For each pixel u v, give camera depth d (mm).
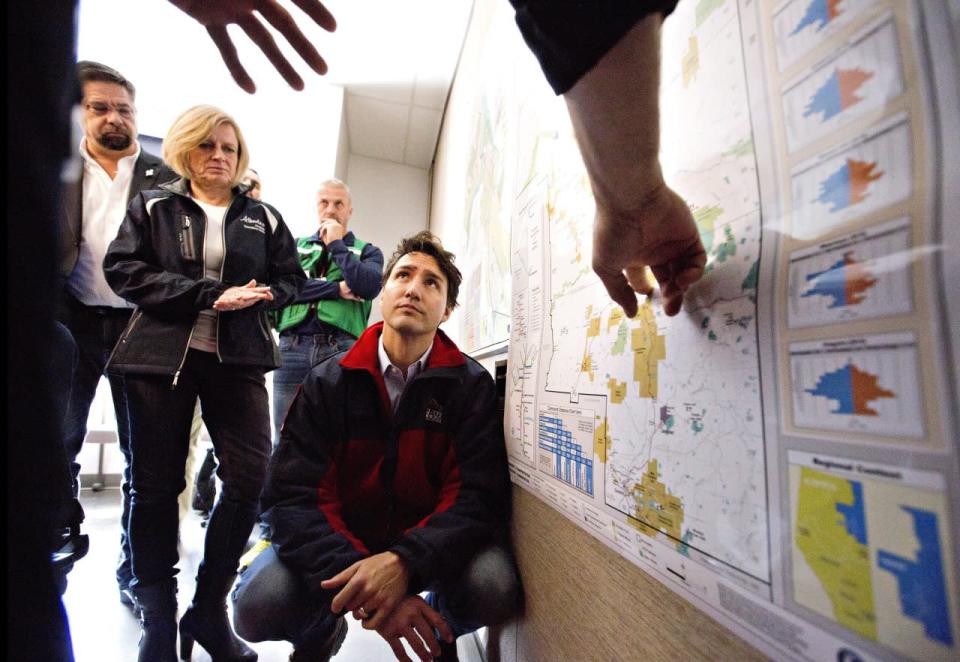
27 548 241
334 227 1813
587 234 613
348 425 917
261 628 794
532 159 866
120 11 2170
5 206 227
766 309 304
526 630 795
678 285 395
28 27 231
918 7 212
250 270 1066
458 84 2473
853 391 240
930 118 205
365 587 708
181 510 1565
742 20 339
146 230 987
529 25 290
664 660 399
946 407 194
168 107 2598
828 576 248
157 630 902
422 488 908
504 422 975
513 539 908
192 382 977
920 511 203
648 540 432
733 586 319
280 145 2660
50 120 246
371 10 2221
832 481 249
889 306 222
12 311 233
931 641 195
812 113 275
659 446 423
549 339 744
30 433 245
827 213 262
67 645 264
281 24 542
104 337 1156
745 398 319
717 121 370
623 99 284
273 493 856
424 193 3805
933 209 203
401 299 934
